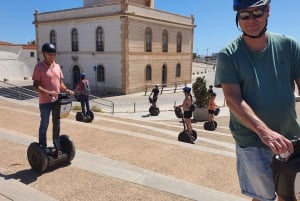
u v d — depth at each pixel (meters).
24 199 4.12
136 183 4.90
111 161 6.15
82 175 5.22
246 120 2.10
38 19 42.00
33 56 53.44
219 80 2.31
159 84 40.47
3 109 12.23
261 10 2.11
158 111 21.00
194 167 5.97
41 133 5.45
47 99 5.33
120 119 14.46
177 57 43.69
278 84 2.23
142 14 36.56
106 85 36.56
